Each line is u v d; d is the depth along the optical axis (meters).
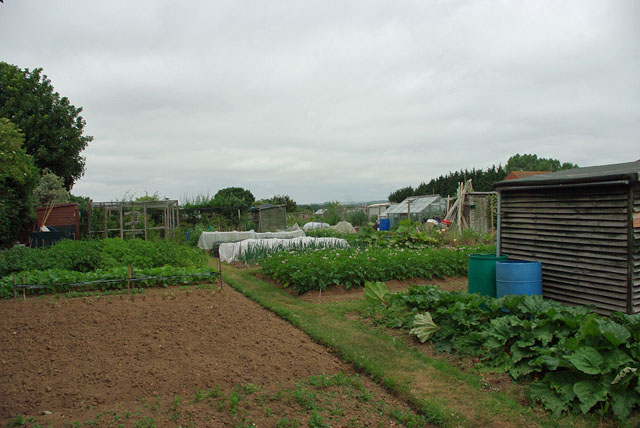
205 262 13.28
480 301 5.94
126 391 4.38
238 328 6.48
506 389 4.57
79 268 11.02
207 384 4.57
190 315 7.00
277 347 5.73
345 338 6.25
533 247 7.38
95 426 3.68
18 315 6.84
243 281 11.00
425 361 5.39
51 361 5.07
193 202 27.39
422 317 6.13
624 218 5.93
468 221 21.67
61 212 21.14
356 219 33.41
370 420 3.98
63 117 29.42
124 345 5.62
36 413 3.93
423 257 11.11
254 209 27.02
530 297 5.69
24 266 10.10
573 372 4.29
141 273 9.69
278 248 14.16
